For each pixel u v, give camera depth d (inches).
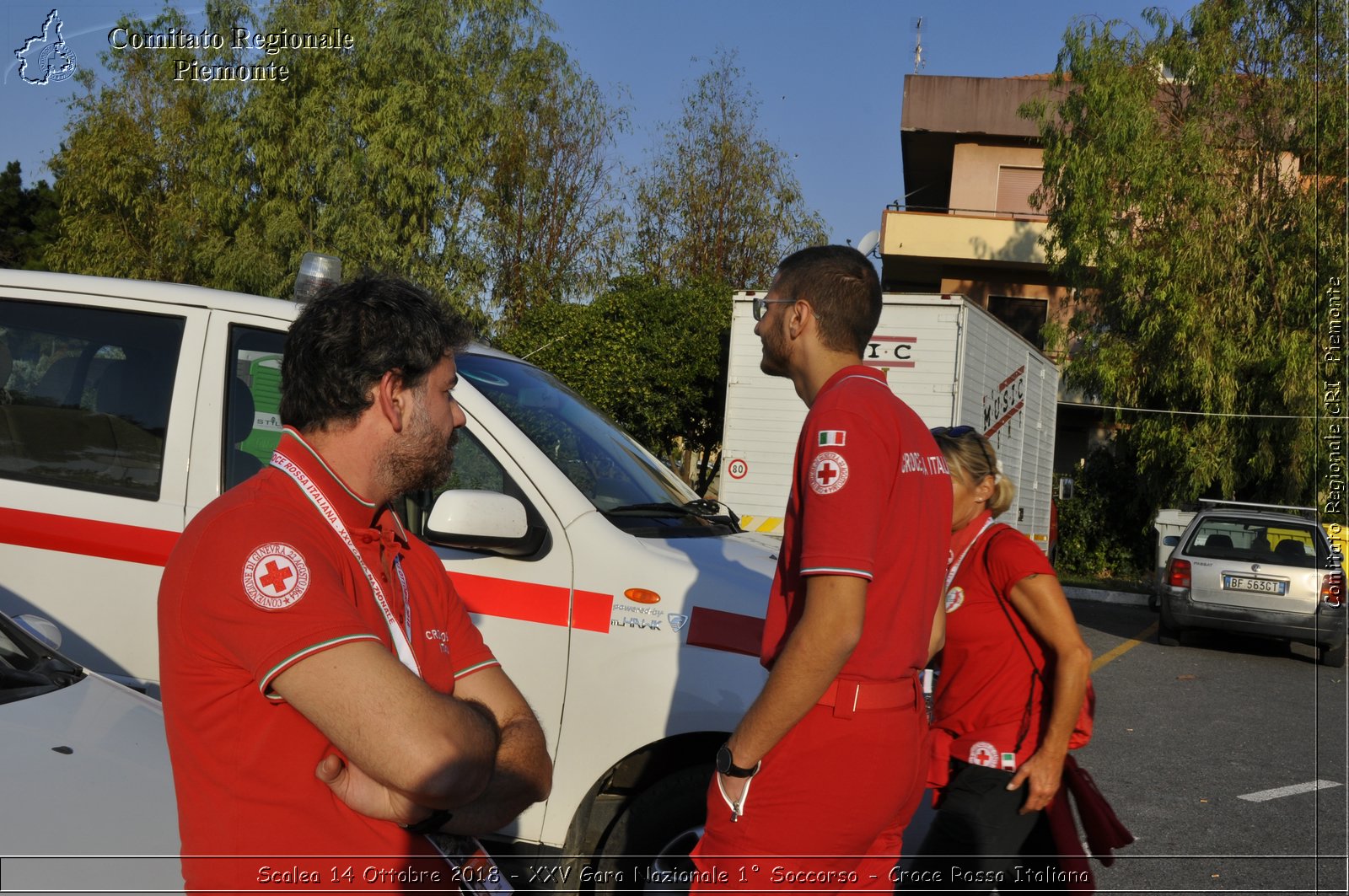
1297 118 668.1
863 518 85.9
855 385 92.8
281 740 59.7
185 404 147.3
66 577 144.3
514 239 879.7
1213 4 696.4
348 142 754.2
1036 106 774.5
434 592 73.4
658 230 1021.8
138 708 113.0
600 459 152.3
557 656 130.4
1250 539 480.1
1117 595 682.2
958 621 120.0
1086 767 266.5
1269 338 661.3
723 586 130.1
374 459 65.4
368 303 64.7
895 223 976.9
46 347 154.1
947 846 118.5
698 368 749.9
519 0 828.0
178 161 837.8
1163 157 695.1
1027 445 563.2
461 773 60.0
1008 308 1008.2
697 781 126.2
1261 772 267.4
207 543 60.6
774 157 1021.8
